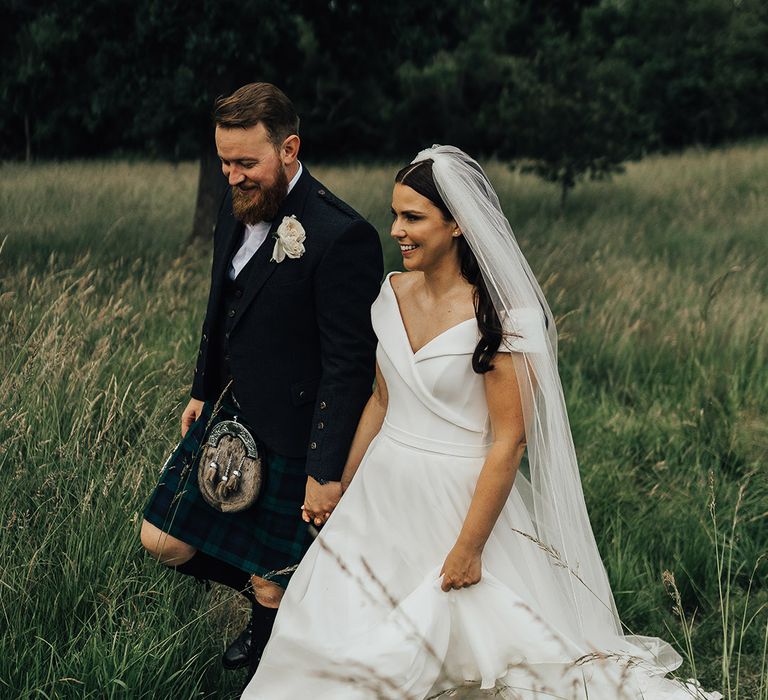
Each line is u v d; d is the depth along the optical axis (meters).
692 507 4.09
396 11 9.14
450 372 2.47
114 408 3.76
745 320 6.50
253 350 2.71
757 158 17.61
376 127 25.00
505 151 20.02
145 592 2.92
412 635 2.40
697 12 24.78
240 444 2.77
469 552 2.41
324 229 2.62
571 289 7.36
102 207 10.96
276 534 2.80
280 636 2.52
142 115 10.23
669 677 2.89
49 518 3.12
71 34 8.65
